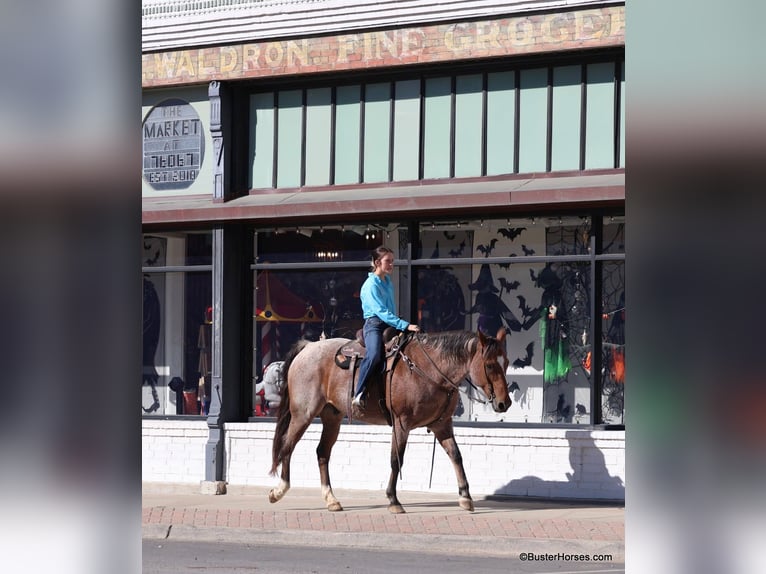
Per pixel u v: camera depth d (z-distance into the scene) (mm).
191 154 14258
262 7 13609
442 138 13062
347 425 13359
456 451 11477
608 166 12242
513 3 12352
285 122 13953
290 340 13812
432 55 12805
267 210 13273
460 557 9305
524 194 11961
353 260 13484
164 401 14461
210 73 13922
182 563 8945
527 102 12656
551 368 12547
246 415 14000
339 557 9305
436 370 11016
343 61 13273
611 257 12148
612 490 11984
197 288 14250
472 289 12906
